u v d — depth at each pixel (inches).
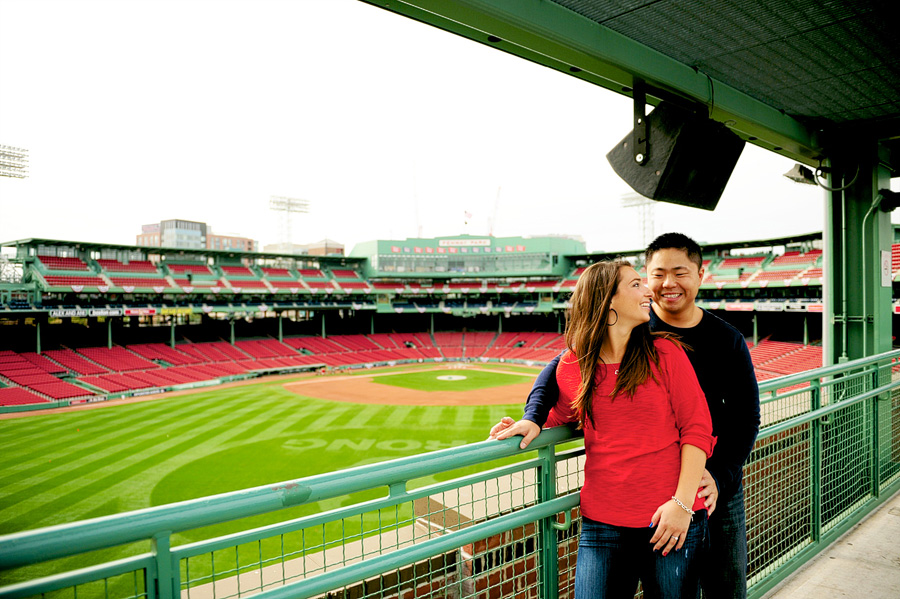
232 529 490.6
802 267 1557.6
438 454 77.6
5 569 46.8
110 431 885.2
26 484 616.7
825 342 262.7
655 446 79.0
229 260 1996.8
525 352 2082.9
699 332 104.4
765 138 195.8
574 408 85.9
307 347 1984.5
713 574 105.3
